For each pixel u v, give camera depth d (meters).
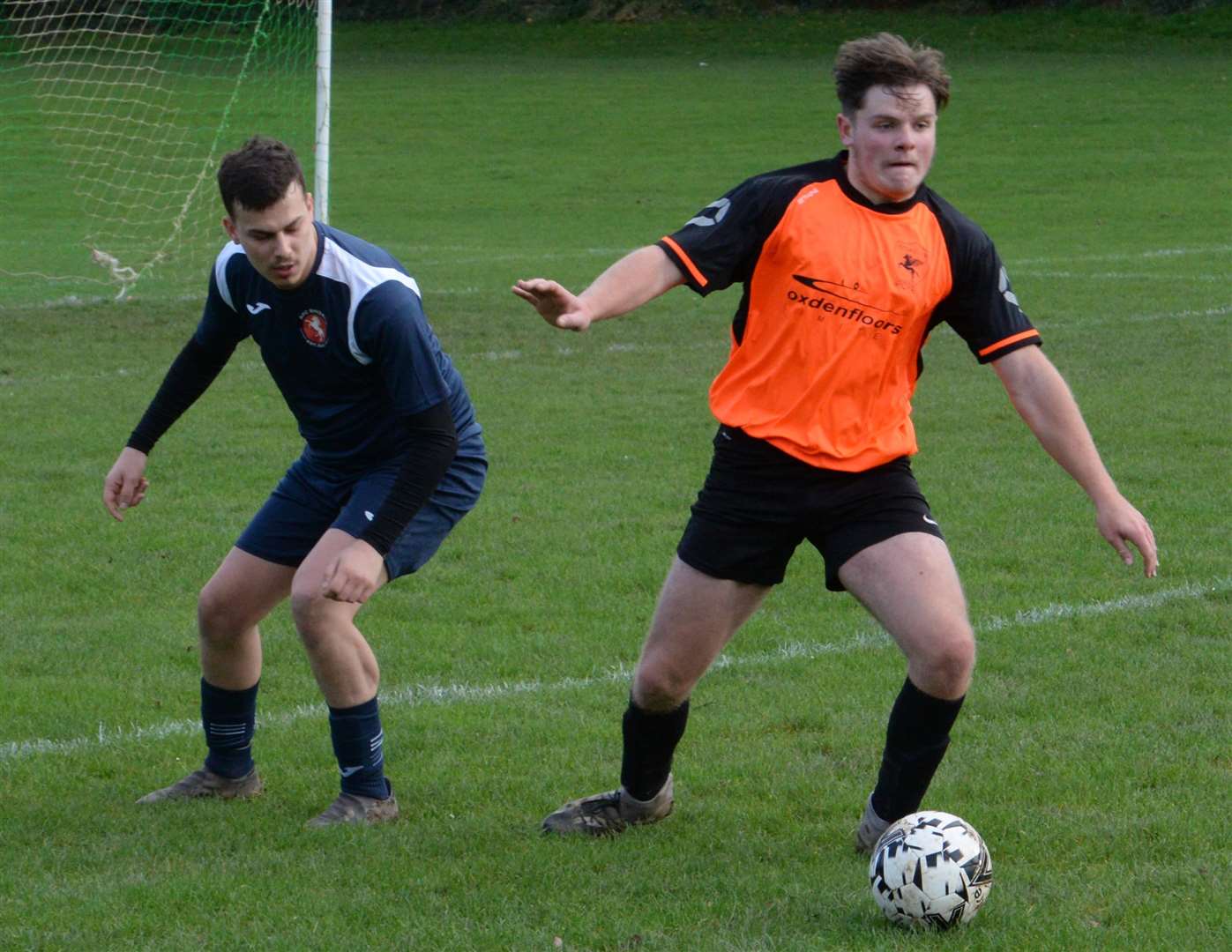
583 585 20.47
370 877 11.91
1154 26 118.00
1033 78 102.44
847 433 11.55
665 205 67.44
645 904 11.43
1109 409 30.61
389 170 77.88
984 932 10.87
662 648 12.10
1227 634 18.27
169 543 22.33
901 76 11.13
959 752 14.68
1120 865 12.10
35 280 48.91
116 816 13.37
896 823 11.25
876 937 10.80
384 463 12.81
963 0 127.88
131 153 75.94
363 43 130.75
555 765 14.66
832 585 11.94
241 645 13.38
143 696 16.64
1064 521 23.20
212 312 13.00
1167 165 74.38
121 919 11.16
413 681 17.11
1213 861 12.13
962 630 11.27
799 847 12.61
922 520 11.66
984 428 29.38
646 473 26.23
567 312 10.57
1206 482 25.19
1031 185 70.06
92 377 34.34
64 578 20.73
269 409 31.44
